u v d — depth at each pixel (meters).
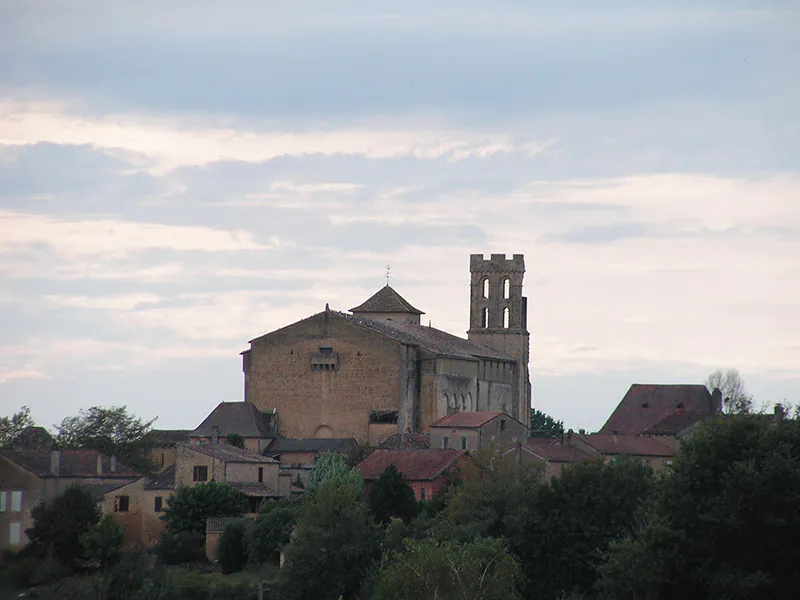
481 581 157.12
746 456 153.50
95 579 183.12
